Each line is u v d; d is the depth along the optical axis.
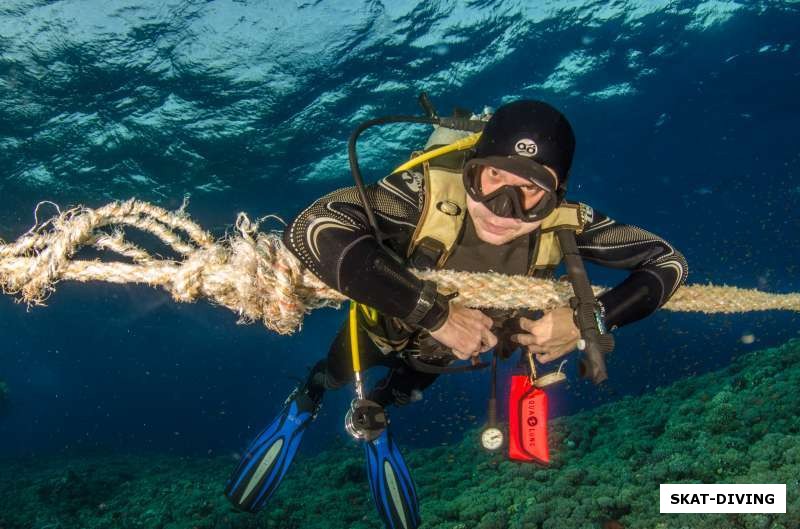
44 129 17.86
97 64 16.62
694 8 19.41
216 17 16.55
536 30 19.06
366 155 20.55
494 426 1.98
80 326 43.03
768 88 22.59
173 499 9.00
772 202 26.98
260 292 1.38
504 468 6.80
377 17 17.44
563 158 1.48
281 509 7.33
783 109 23.69
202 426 38.22
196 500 8.40
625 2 18.81
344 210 1.44
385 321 1.95
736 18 19.80
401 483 3.01
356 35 17.67
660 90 22.41
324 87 18.59
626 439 6.90
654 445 6.14
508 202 1.48
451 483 7.32
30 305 1.40
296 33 17.23
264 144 19.33
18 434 38.75
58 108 17.45
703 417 6.22
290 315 1.42
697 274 16.44
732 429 5.59
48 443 35.84
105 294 35.41
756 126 24.64
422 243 1.63
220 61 17.25
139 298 36.59
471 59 19.25
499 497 5.56
